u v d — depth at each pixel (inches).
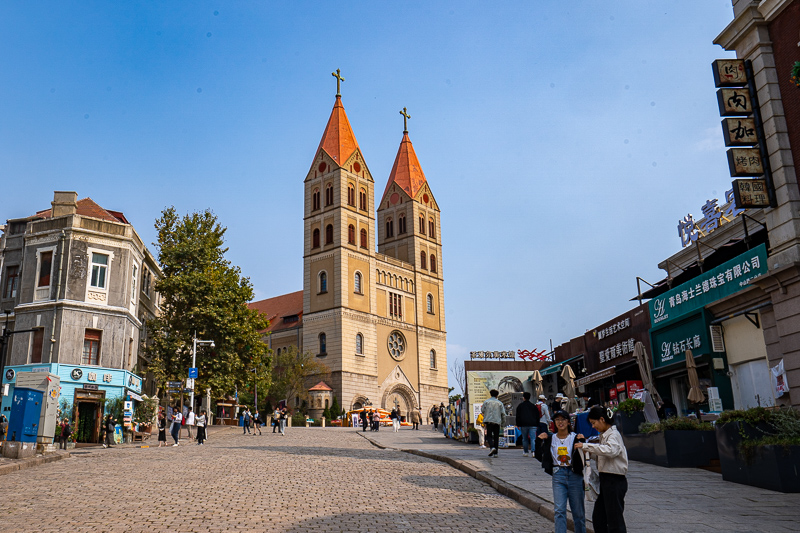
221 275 1939.0
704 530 400.2
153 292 1946.4
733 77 747.4
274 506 490.0
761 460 543.8
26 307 1459.2
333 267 3107.8
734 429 574.9
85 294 1475.1
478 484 605.6
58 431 1275.8
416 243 3582.7
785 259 692.7
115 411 1454.2
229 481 631.2
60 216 1505.9
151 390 1930.4
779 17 727.7
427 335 3491.6
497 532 409.4
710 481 580.7
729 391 868.0
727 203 1071.6
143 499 522.9
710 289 898.1
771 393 792.3
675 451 671.1
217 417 2370.8
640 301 1148.5
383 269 3331.7
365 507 486.3
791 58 711.1
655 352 1063.6
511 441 1000.2
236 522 428.8
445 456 818.2
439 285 3673.7
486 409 816.9
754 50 748.0
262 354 2050.9
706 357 896.9
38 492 565.6
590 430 553.0
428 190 3786.9
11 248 1565.0
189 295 1856.5
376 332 3184.1
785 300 698.2
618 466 335.0
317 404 2869.1
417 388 3339.1
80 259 1485.0
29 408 970.7
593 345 1348.4
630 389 1085.1
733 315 836.6
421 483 612.4
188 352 1846.7
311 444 1245.7
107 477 670.5
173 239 1975.9
